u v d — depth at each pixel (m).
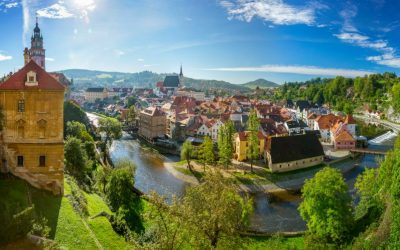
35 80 61.69
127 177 73.25
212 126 164.38
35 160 62.66
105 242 54.06
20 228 41.19
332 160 131.62
